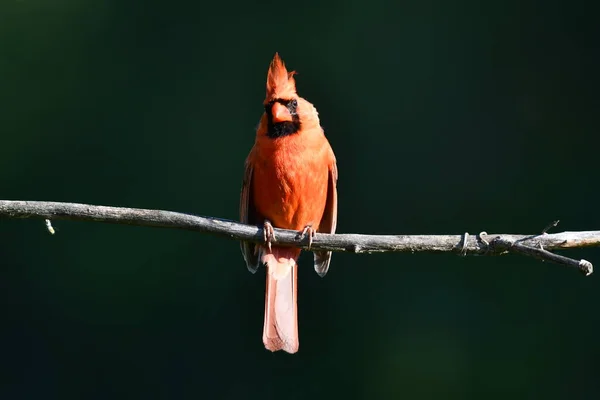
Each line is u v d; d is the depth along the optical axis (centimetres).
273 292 741
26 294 1181
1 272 1183
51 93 1239
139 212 654
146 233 1191
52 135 1229
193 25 1251
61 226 1195
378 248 661
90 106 1238
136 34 1255
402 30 1223
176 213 664
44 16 1257
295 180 719
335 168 761
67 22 1259
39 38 1252
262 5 1245
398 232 1179
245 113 1230
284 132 718
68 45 1253
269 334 738
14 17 1255
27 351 1165
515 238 636
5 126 1226
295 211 735
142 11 1256
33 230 1197
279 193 725
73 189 1220
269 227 679
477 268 1145
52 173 1223
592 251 1106
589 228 1155
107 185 1218
